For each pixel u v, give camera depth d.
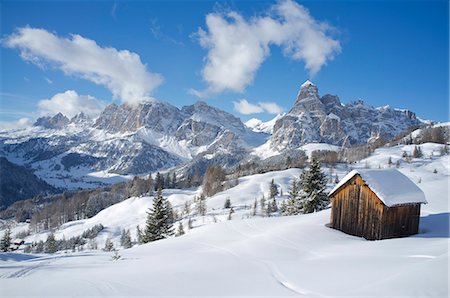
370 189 27.11
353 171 28.95
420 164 173.12
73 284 14.34
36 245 111.12
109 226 135.88
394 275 11.36
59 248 108.06
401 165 175.12
